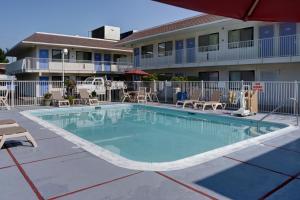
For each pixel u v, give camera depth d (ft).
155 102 67.46
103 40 121.70
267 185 14.74
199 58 74.18
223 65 67.10
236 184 14.84
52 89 67.21
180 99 61.11
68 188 14.32
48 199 13.05
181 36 79.82
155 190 14.05
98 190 14.06
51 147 22.68
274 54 57.77
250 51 62.44
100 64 106.52
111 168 17.37
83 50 106.73
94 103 65.31
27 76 109.50
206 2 9.92
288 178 15.71
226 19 59.67
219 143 30.42
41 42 92.22
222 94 53.62
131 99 70.69
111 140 32.22
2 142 21.59
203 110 49.57
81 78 105.91
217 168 17.31
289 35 54.60
